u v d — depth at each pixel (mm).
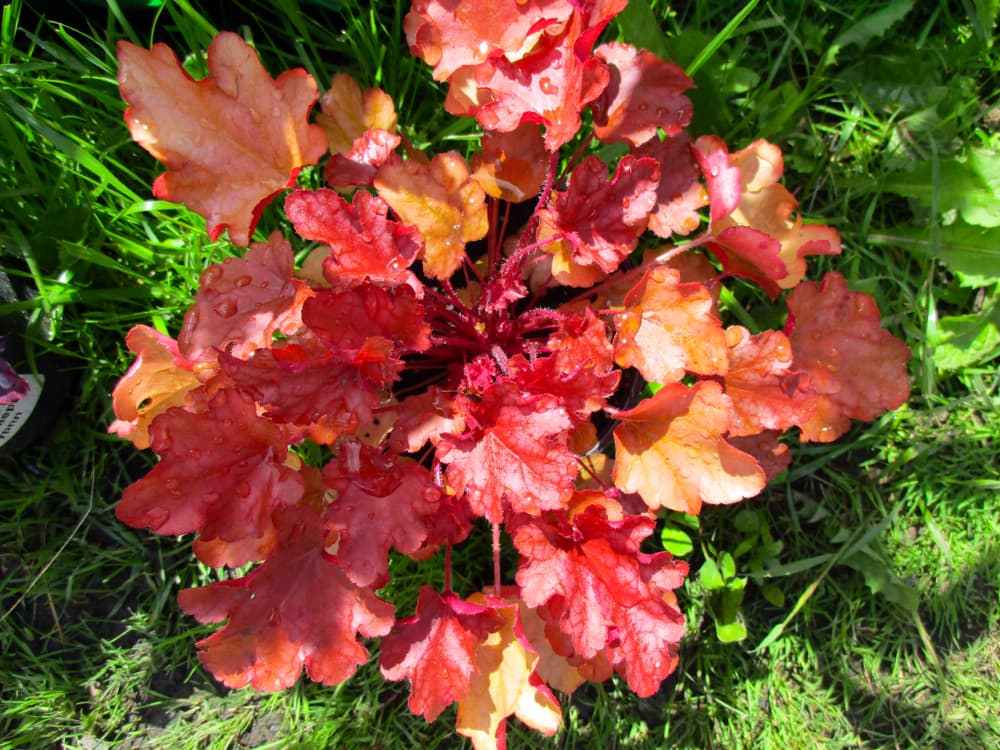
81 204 459
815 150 533
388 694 494
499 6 349
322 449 482
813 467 517
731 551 511
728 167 359
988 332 516
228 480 326
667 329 348
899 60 531
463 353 414
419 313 327
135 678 491
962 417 533
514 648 360
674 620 330
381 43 489
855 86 537
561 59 340
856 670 517
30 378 431
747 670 509
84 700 490
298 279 346
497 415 328
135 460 498
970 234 512
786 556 521
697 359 344
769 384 363
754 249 353
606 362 343
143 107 327
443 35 357
